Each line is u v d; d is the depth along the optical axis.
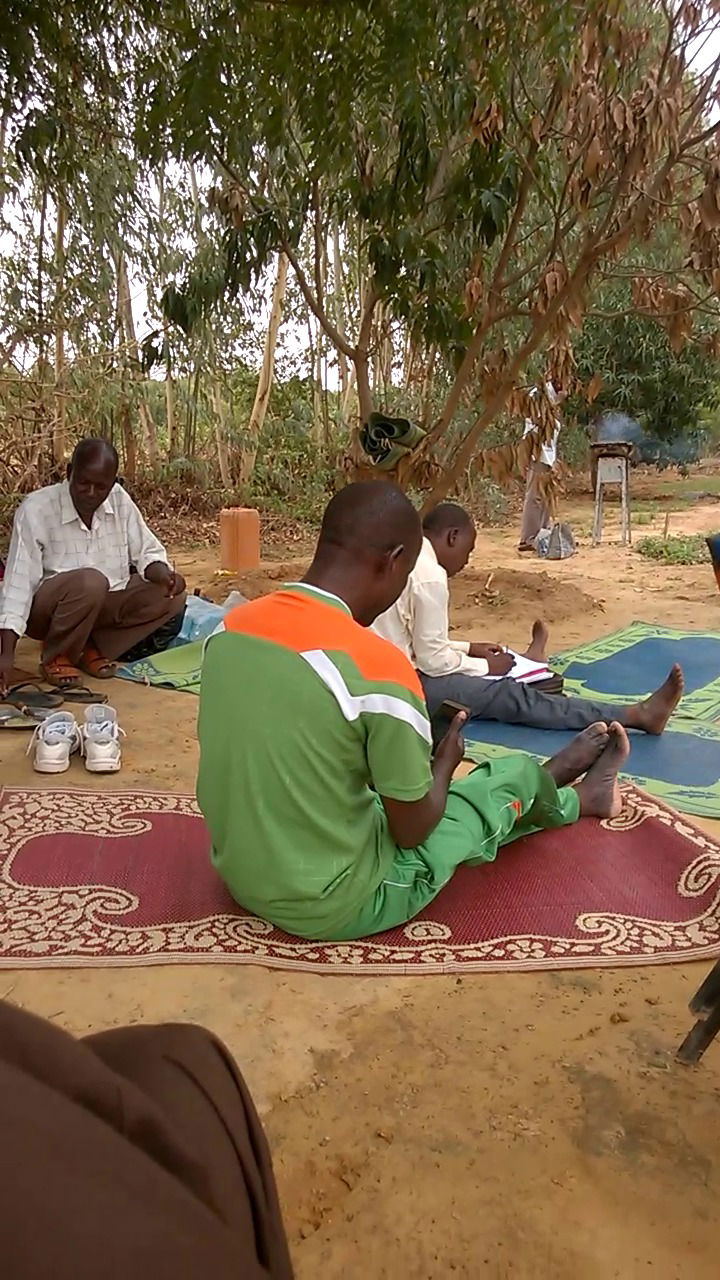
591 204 5.10
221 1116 0.80
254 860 2.26
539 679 4.24
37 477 9.29
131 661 5.06
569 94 4.84
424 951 2.34
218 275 6.36
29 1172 0.49
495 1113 1.81
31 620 4.52
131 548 4.97
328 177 6.30
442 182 5.92
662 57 4.64
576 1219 1.58
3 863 2.69
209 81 4.93
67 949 2.30
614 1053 1.99
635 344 14.05
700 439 16.03
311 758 2.18
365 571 2.27
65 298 9.06
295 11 4.82
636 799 3.16
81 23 5.47
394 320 8.10
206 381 11.19
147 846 2.83
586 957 2.32
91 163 8.14
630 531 10.63
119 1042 0.85
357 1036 2.04
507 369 5.69
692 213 4.89
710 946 2.37
